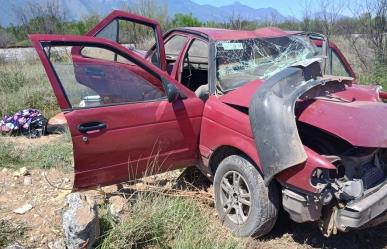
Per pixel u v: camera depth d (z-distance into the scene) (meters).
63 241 3.83
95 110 4.00
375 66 9.32
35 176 5.45
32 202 4.69
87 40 4.07
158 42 5.57
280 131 3.65
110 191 4.98
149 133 4.27
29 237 4.01
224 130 4.25
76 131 3.89
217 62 4.79
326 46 6.01
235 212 4.26
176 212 4.20
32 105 8.79
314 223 4.45
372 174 3.94
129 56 4.29
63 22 19.80
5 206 4.60
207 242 3.82
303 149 3.55
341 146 3.86
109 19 5.18
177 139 4.45
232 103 4.25
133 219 3.89
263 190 3.89
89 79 4.08
